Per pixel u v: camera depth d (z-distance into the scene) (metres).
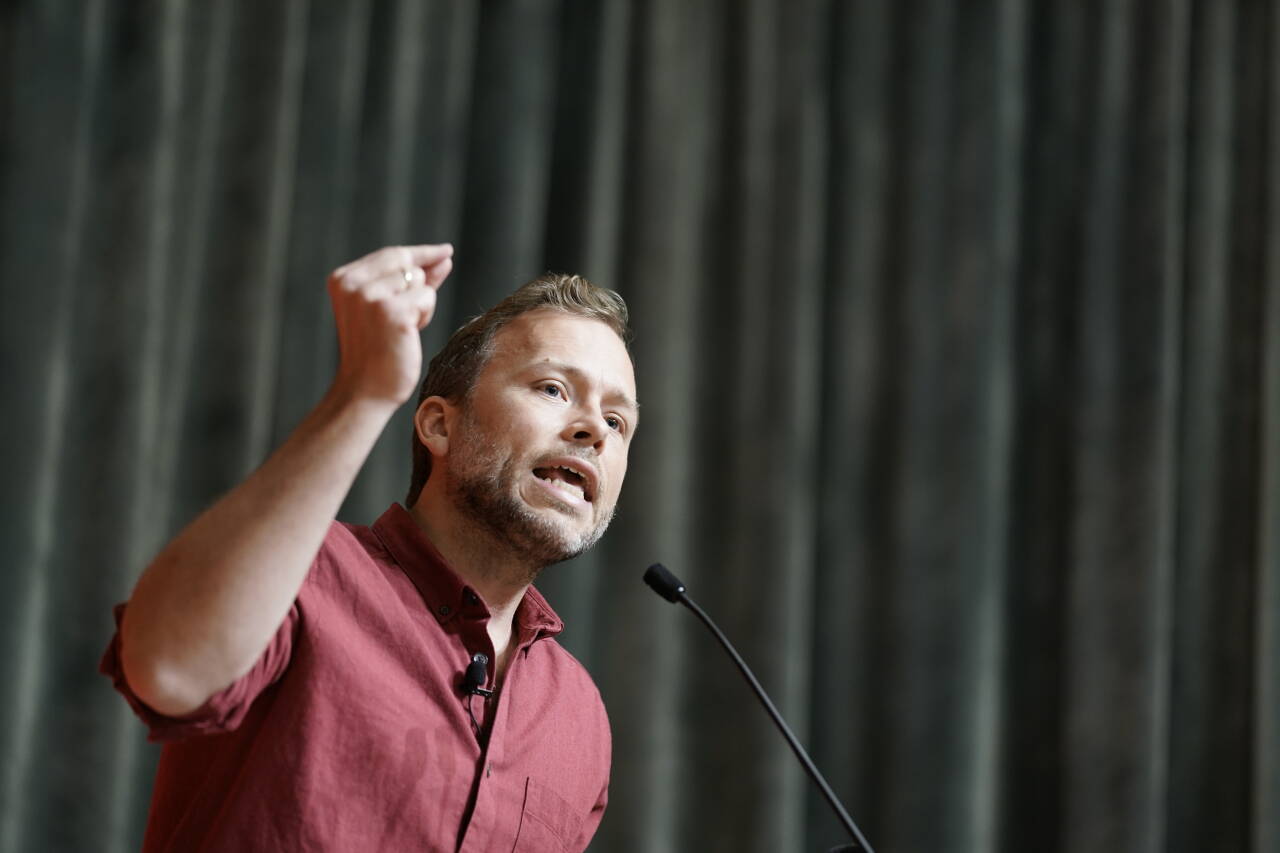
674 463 8.16
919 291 8.82
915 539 8.52
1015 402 9.07
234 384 7.61
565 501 3.45
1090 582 8.70
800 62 8.84
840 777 8.30
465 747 3.21
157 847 3.12
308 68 8.08
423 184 8.14
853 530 8.61
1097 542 8.73
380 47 8.25
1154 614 8.59
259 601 2.59
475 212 8.23
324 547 3.26
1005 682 8.74
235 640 2.59
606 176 8.44
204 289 7.71
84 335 7.47
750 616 8.12
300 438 2.65
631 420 3.65
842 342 8.83
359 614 3.21
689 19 8.81
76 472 7.34
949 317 8.81
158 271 7.59
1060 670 8.73
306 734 3.00
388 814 3.04
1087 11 9.45
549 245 8.45
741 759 7.95
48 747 7.12
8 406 7.25
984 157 8.97
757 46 8.84
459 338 3.69
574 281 3.78
